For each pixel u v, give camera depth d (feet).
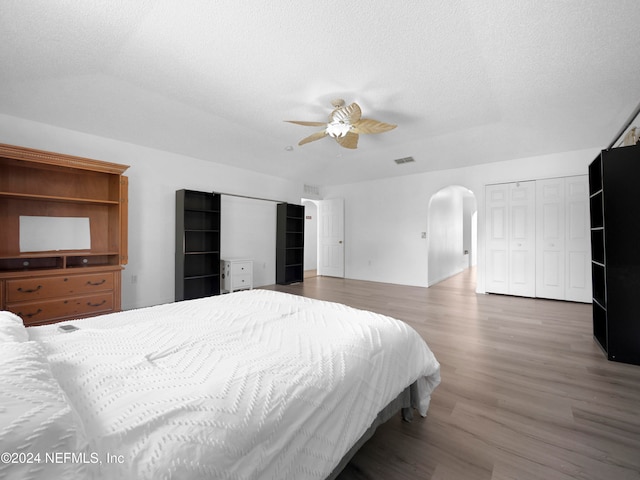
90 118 10.93
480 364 7.61
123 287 12.73
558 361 7.77
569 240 14.43
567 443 4.72
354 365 3.74
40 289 9.12
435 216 20.25
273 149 16.22
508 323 11.09
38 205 10.14
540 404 5.82
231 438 2.31
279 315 5.45
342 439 3.25
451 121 12.61
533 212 15.30
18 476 1.57
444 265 22.22
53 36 6.97
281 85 9.50
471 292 17.10
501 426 5.16
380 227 20.95
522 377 6.91
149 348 3.75
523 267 15.61
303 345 3.98
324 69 8.59
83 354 3.48
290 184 20.93
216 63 8.32
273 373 3.16
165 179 14.08
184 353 3.63
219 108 11.34
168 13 6.40
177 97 10.48
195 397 2.60
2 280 8.50
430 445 4.70
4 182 9.50
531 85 9.42
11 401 1.94
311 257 28.55
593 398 6.01
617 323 7.72
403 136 14.65
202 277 15.14
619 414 5.48
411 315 12.20
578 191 14.20
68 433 1.89
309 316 5.41
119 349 3.69
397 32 6.98
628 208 7.60
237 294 7.27
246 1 6.09
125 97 10.21
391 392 4.24
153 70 8.71
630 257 7.59
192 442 2.14
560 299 14.69
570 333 9.96
